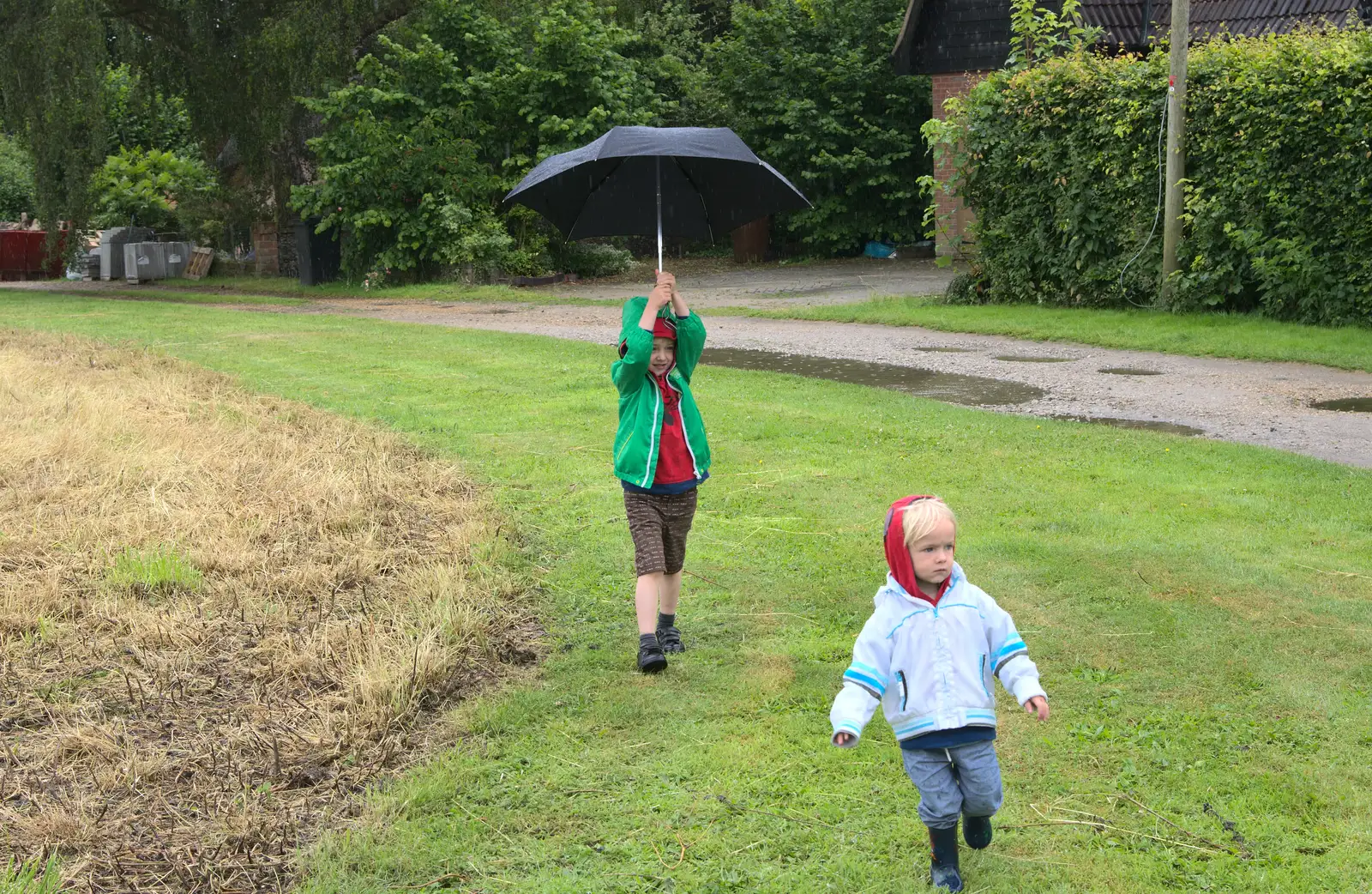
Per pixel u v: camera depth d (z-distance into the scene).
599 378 12.25
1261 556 6.09
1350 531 6.46
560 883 3.43
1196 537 6.41
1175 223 15.28
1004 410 10.35
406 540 6.85
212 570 6.23
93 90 25.58
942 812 3.30
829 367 13.16
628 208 6.04
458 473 8.29
